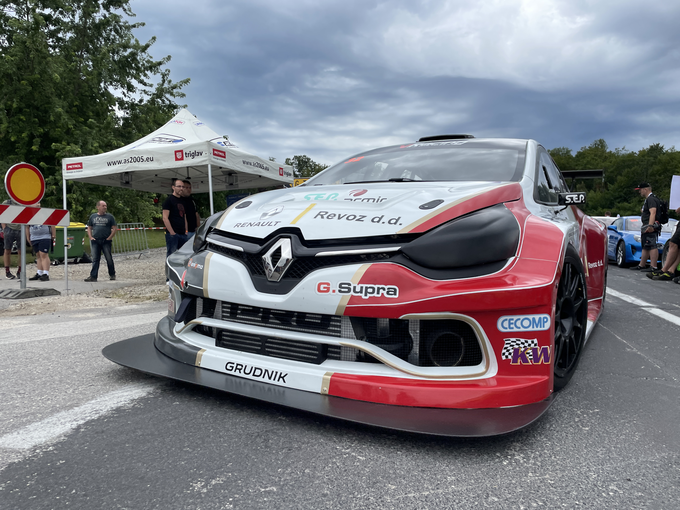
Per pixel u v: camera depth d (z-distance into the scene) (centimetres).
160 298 599
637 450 172
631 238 1031
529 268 182
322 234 195
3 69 1961
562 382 214
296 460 160
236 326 209
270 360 199
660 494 143
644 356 309
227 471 153
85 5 2320
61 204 2131
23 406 209
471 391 171
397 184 241
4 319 466
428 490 143
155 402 210
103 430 183
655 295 609
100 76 2298
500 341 176
